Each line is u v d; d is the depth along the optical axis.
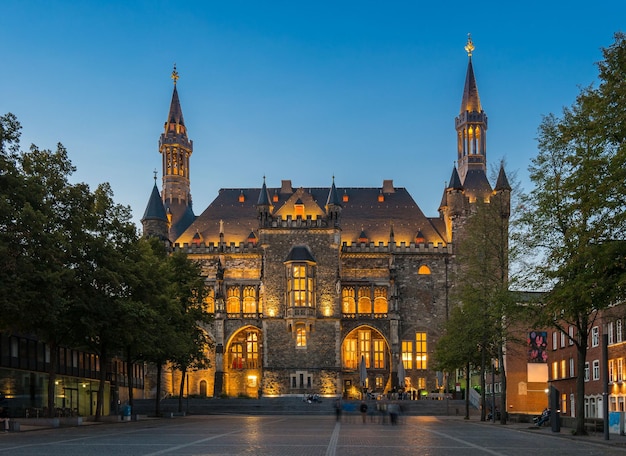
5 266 41.09
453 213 113.62
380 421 62.53
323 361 103.81
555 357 76.69
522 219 43.62
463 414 85.69
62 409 60.44
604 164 33.38
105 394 81.38
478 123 121.56
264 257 106.62
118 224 56.81
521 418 61.12
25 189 44.50
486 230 62.81
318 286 105.81
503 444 32.94
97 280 51.22
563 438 38.31
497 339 59.75
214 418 71.44
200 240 113.00
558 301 35.62
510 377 81.00
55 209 50.12
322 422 60.09
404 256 112.69
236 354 109.25
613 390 58.81
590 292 32.59
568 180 35.94
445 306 111.19
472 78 124.56
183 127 128.00
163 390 105.88
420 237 113.94
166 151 125.81
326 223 107.38
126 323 54.59
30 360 61.84
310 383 103.12
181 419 67.88
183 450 28.34
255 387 107.94
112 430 44.81
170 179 124.88
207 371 107.88
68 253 49.00
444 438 37.22
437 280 112.00
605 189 31.98
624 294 32.66
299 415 84.00
